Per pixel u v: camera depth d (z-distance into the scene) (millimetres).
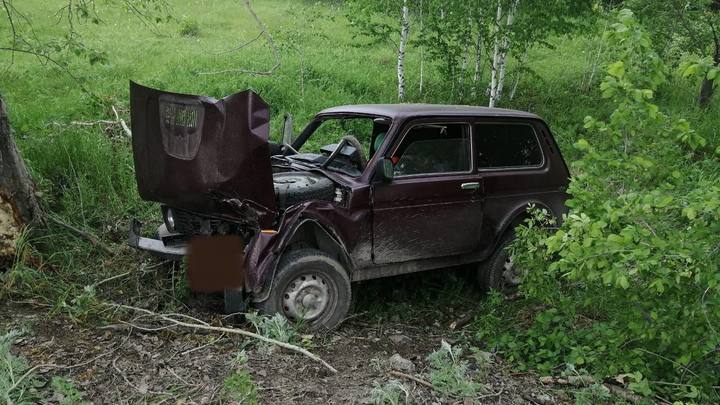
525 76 14930
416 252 5148
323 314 4750
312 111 10930
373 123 5535
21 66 12375
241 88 11609
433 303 5805
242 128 4188
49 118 8820
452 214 5227
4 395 3234
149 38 17141
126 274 5281
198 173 4430
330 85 12969
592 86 14414
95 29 17375
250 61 14141
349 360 4324
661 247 3422
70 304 4773
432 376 3926
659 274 3541
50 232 5578
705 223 3549
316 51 16125
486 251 5562
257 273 4418
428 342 4934
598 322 4938
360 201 4785
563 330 4559
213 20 20391
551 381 4203
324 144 5930
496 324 4875
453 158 5297
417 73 14875
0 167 5102
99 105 8797
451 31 12039
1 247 5074
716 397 3949
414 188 5004
